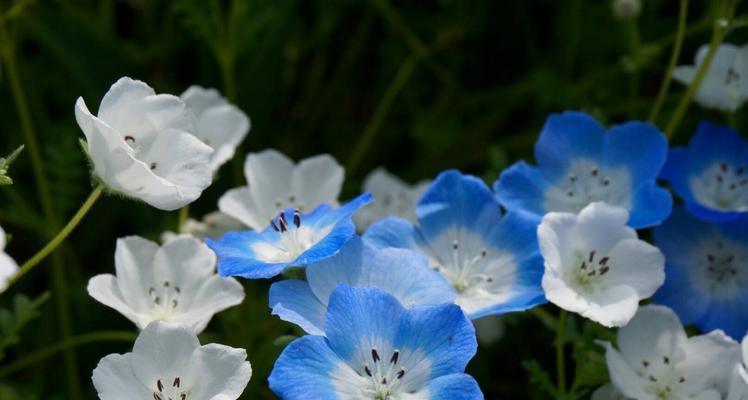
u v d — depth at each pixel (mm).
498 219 385
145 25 490
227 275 355
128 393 350
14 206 433
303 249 364
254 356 411
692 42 474
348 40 497
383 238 380
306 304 356
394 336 351
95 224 459
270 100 473
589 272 372
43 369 441
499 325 413
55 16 463
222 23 460
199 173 356
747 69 418
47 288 456
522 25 491
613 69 463
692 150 413
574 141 400
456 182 385
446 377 347
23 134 467
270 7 463
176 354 351
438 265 382
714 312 396
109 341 440
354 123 491
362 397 348
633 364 375
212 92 404
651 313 375
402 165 489
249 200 404
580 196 397
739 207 404
